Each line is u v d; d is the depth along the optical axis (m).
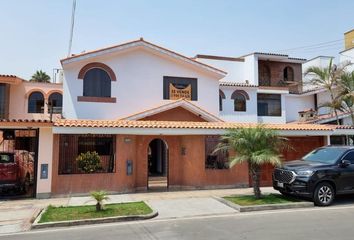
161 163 21.27
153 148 22.25
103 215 9.34
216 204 11.35
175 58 19.86
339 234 7.51
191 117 18.80
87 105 18.05
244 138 11.89
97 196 9.96
